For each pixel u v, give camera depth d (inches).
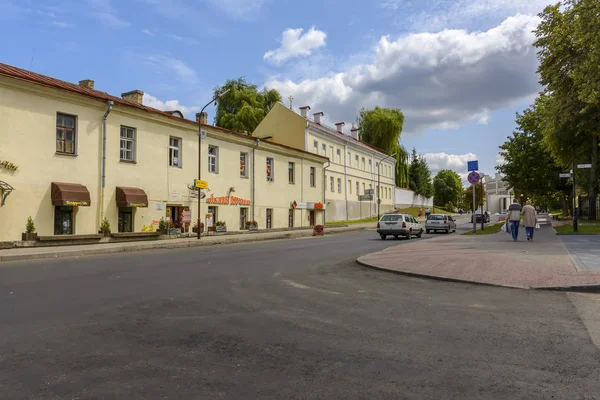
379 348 182.9
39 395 136.2
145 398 134.7
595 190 1374.3
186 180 1050.1
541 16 1047.6
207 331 209.2
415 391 139.0
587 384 143.0
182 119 1028.5
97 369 158.9
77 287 329.1
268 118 1831.9
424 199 3312.0
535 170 1563.7
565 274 341.4
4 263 510.3
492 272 369.4
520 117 1627.7
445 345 185.8
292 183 1504.7
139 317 236.1
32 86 725.3
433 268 407.5
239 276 393.1
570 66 1015.0
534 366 159.5
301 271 429.1
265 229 1317.7
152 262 514.0
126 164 895.7
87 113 821.9
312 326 218.5
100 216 838.5
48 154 755.4
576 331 204.2
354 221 2070.6
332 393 138.1
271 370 158.2
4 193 690.8
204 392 139.3
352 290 319.9
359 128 2600.9
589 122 1061.1
